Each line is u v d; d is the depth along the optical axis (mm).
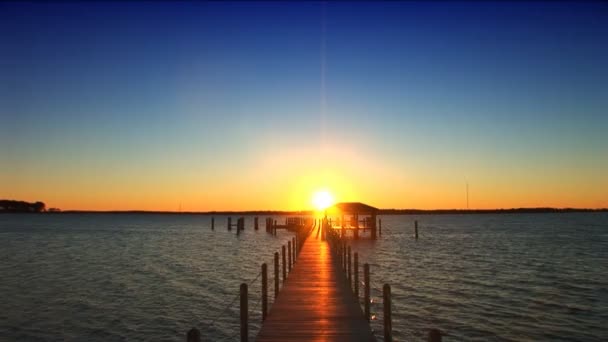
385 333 9680
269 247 51312
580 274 29828
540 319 18281
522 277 28594
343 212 55500
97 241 61406
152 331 17375
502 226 109562
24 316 19141
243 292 10812
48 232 83562
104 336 16719
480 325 17516
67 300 22125
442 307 20312
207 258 40031
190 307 20875
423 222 143750
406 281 26969
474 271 31234
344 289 16203
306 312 13016
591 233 77688
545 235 72625
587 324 17531
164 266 34500
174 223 143625
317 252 27844
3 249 48750
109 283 26844
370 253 43344
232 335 16938
